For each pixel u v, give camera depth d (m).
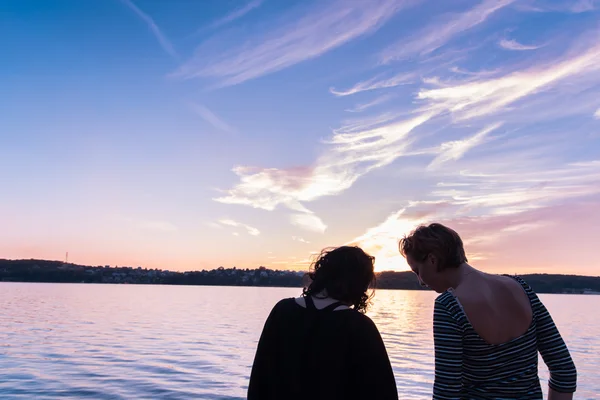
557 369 2.23
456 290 2.24
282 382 2.13
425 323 38.62
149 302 70.38
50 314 41.94
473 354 2.15
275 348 2.20
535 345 2.21
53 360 17.45
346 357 2.06
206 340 24.47
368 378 2.03
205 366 16.58
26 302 61.94
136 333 27.44
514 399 2.12
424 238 2.31
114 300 73.50
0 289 123.38
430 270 2.34
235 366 16.64
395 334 29.38
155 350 20.45
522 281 2.30
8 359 17.53
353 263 2.25
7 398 11.59
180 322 36.00
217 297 98.38
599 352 22.33
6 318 36.62
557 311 65.56
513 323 2.15
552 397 2.27
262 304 69.81
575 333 32.88
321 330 2.10
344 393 2.05
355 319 2.11
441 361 2.15
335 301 2.21
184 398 11.86
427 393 12.62
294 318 2.19
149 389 12.77
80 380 13.81
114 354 19.16
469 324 2.14
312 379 2.06
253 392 2.23
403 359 18.56
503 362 2.13
